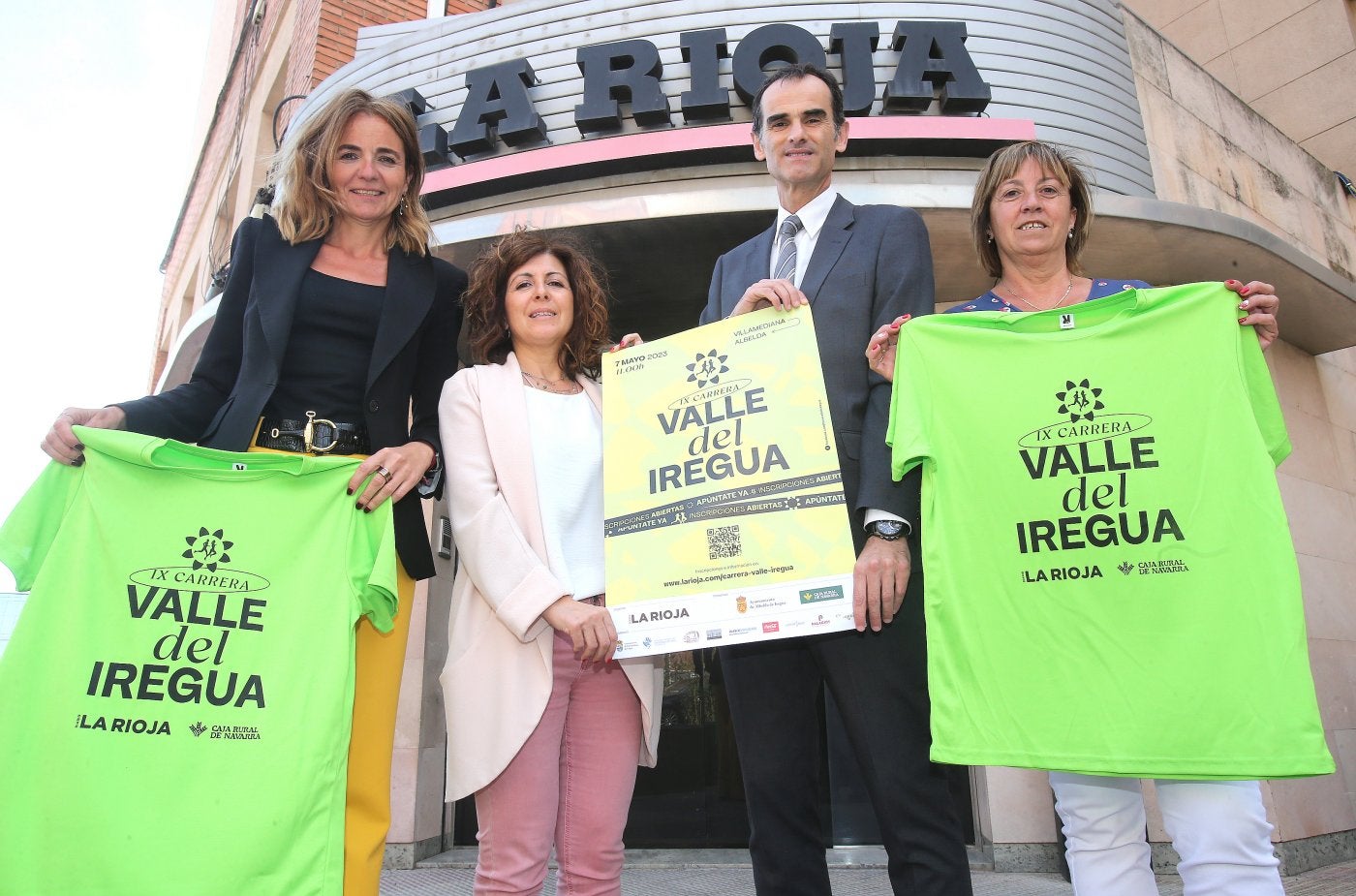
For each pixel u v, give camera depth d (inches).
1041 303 83.1
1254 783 66.1
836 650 72.8
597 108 185.5
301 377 79.0
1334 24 302.0
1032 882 153.0
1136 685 62.4
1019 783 168.6
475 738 71.1
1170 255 187.2
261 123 366.9
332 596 67.2
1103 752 61.5
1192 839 64.6
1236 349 67.4
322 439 77.1
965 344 72.8
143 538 66.8
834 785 186.1
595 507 81.4
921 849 67.2
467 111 196.2
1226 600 62.2
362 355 81.5
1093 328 70.7
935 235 175.6
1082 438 68.4
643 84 186.1
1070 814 72.3
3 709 59.7
